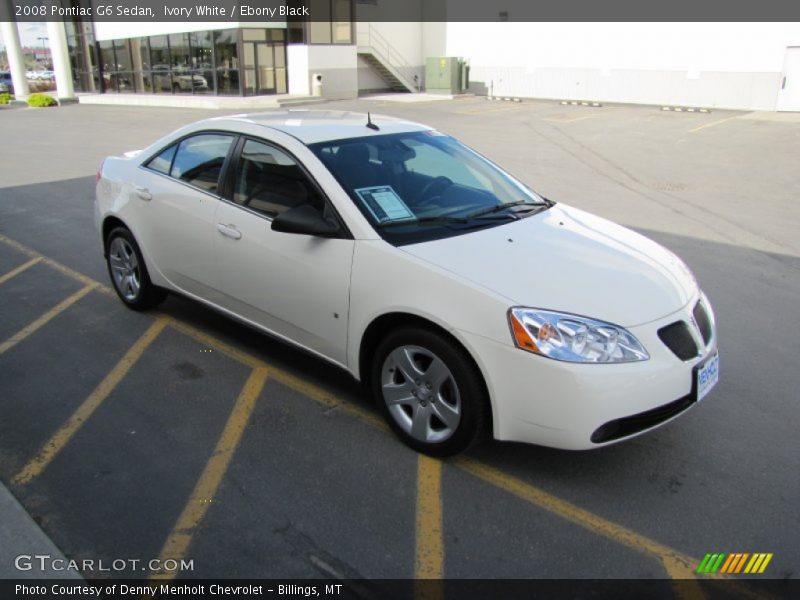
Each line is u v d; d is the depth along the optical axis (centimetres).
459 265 326
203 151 453
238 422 379
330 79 2805
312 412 391
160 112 2459
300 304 383
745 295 607
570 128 1891
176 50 2803
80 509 305
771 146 1553
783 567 279
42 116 2397
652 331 310
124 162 522
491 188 428
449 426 331
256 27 2598
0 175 1198
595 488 326
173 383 423
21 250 725
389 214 364
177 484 324
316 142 399
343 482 327
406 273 331
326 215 368
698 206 993
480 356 307
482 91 3077
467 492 321
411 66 3244
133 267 524
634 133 1784
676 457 352
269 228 394
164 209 468
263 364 451
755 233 836
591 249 361
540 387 298
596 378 293
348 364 370
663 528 300
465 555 282
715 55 2347
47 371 437
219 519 300
